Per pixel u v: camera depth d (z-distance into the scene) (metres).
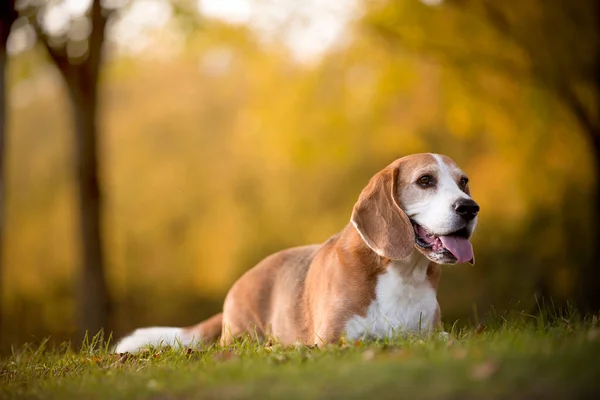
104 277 13.42
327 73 16.44
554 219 16.48
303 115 16.80
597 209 14.54
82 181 13.27
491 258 17.20
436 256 5.29
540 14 14.05
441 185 5.41
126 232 24.70
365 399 3.18
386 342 4.94
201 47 15.60
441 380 3.26
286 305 6.15
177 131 26.52
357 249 5.59
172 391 3.78
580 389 3.04
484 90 14.64
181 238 24.67
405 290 5.48
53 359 6.03
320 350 4.61
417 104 16.94
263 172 24.91
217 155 25.97
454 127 15.54
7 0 11.04
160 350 5.88
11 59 13.59
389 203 5.50
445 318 14.86
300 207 24.14
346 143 17.08
